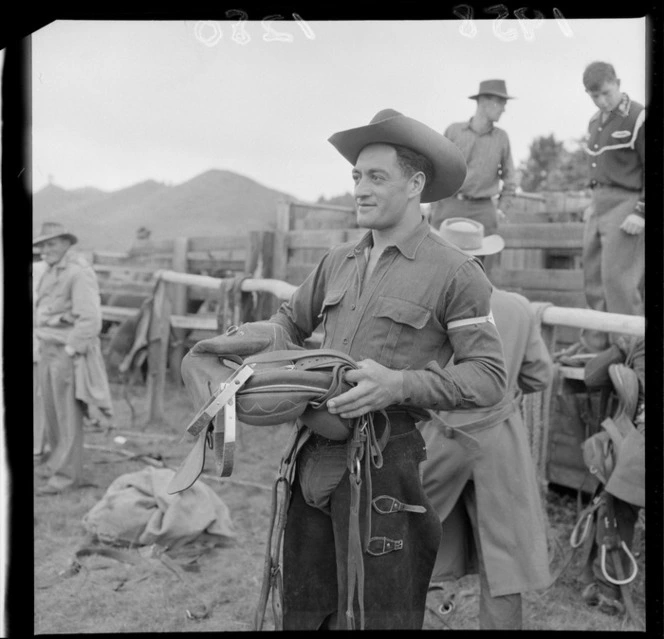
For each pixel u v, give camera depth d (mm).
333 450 1965
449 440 2545
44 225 4242
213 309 6082
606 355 3172
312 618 2049
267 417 1832
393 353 1939
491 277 4434
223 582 3123
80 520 3781
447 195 2094
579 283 4168
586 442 2984
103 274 6352
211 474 4375
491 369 1907
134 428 5324
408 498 1980
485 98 4008
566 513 3742
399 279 1957
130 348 5441
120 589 3041
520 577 2539
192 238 6047
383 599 1939
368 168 1947
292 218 5531
